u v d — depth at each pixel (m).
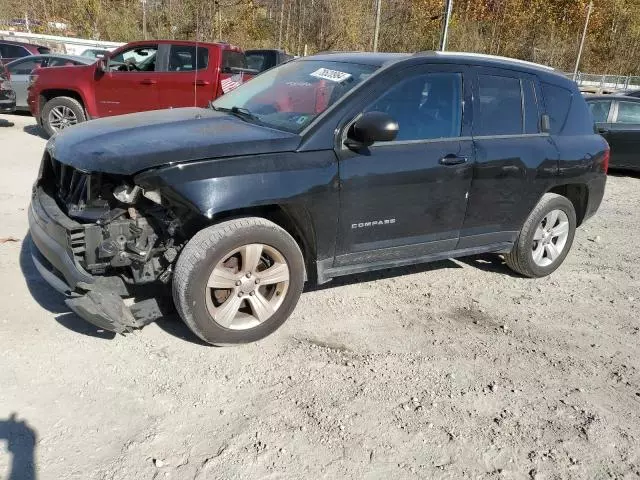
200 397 3.05
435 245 4.29
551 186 4.80
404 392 3.25
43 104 10.04
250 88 4.58
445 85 4.15
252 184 3.29
